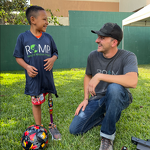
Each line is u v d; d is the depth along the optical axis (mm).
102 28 1716
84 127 1900
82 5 13062
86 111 1880
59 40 8812
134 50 9500
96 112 1892
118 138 1838
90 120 1909
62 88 4199
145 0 10758
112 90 1560
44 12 1837
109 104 1568
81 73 6629
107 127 1590
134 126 2080
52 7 12539
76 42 8953
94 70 2029
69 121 2271
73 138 1838
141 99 3189
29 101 3225
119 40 1754
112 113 1556
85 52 9094
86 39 9008
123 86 1647
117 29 1692
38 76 1870
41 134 1584
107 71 1906
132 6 12211
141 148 1520
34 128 1627
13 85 4617
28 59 1848
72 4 12828
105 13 8977
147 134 1906
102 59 1934
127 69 1714
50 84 1988
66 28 8781
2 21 10641
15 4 10789
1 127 2152
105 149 1588
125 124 2133
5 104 3020
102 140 1645
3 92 3900
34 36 1869
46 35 2016
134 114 2455
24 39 1847
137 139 1604
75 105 2926
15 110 2764
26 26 8438
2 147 1712
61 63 8977
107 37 1711
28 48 1839
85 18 8852
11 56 8500
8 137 1916
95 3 13422
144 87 4066
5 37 8352
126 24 7965
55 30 8711
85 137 1855
